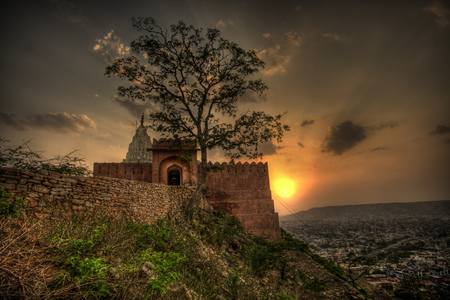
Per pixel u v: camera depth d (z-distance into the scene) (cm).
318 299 1210
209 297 611
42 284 347
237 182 2133
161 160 2081
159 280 446
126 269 470
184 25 1570
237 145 1608
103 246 514
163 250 722
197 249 895
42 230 482
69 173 910
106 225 646
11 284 325
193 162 2094
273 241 1866
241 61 1662
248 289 786
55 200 695
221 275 816
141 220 984
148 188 1167
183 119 1672
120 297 402
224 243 1285
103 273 404
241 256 1253
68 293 358
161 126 1612
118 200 942
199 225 1320
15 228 448
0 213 474
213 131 1603
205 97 1691
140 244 662
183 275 635
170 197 1336
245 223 2006
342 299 1325
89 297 370
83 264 392
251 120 1625
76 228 553
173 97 1667
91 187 841
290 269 1339
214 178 2120
